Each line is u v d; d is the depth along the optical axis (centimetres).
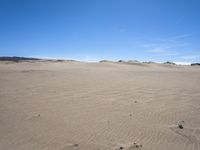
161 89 1691
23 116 955
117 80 2089
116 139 753
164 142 742
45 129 822
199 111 1130
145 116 1014
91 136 771
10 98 1245
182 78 2581
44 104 1149
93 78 2147
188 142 750
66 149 671
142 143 728
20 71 2505
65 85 1692
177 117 1019
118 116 998
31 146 683
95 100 1270
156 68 4600
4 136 750
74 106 1133
